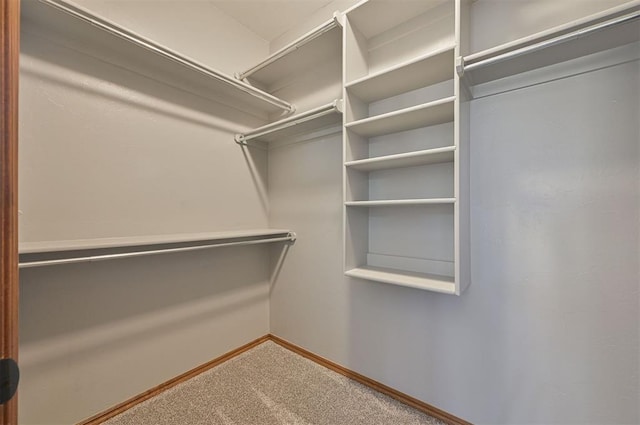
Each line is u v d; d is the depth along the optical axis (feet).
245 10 6.43
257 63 6.66
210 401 5.08
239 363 6.40
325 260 6.37
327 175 6.32
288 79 7.05
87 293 4.51
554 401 3.73
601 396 3.42
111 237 4.78
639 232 3.19
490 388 4.23
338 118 5.68
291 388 5.48
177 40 5.64
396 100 5.15
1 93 1.73
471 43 4.26
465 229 4.09
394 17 4.94
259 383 5.64
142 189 5.17
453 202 3.76
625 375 3.28
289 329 7.13
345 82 4.85
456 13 3.70
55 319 4.20
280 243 7.36
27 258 3.91
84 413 4.47
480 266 4.27
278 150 7.37
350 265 5.06
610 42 3.18
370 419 4.66
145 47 4.55
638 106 3.18
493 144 4.13
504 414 4.12
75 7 3.63
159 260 5.41
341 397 5.22
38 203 4.04
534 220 3.83
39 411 4.06
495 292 4.15
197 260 6.04
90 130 4.54
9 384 1.68
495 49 3.43
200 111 6.07
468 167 4.24
